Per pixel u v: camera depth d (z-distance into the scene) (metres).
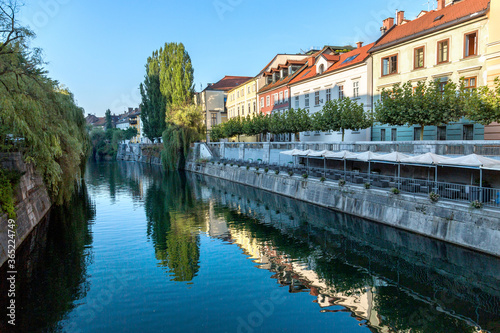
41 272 13.45
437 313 9.88
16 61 14.17
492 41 19.06
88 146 33.09
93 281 12.57
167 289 11.79
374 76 28.45
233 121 46.62
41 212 21.45
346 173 23.72
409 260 13.88
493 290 11.16
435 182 15.56
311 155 25.39
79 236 18.70
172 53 57.16
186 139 53.62
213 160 49.19
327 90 34.41
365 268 13.34
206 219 22.48
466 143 16.22
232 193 32.38
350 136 30.81
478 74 20.72
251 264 14.07
